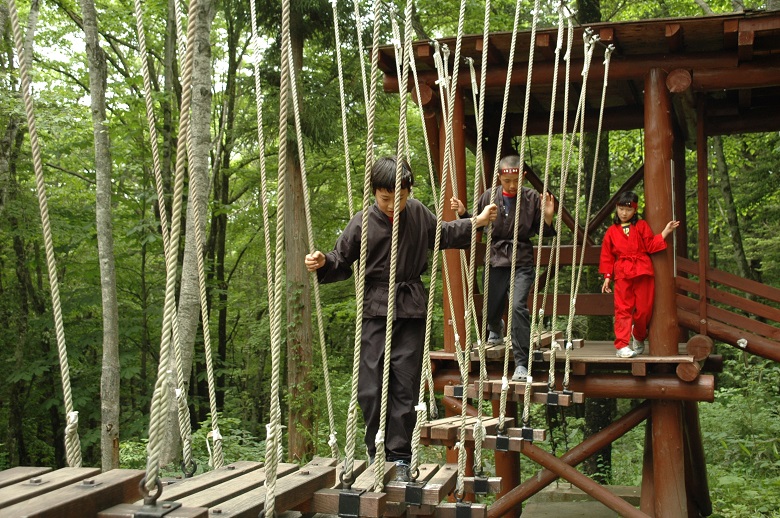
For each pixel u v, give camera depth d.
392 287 3.30
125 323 18.11
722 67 7.26
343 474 3.21
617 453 13.41
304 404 14.26
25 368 16.53
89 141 16.39
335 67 15.55
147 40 19.64
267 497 2.74
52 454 19.41
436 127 8.27
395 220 3.28
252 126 16.17
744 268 17.25
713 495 9.98
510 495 7.46
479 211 6.64
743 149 18.30
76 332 17.44
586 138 13.48
